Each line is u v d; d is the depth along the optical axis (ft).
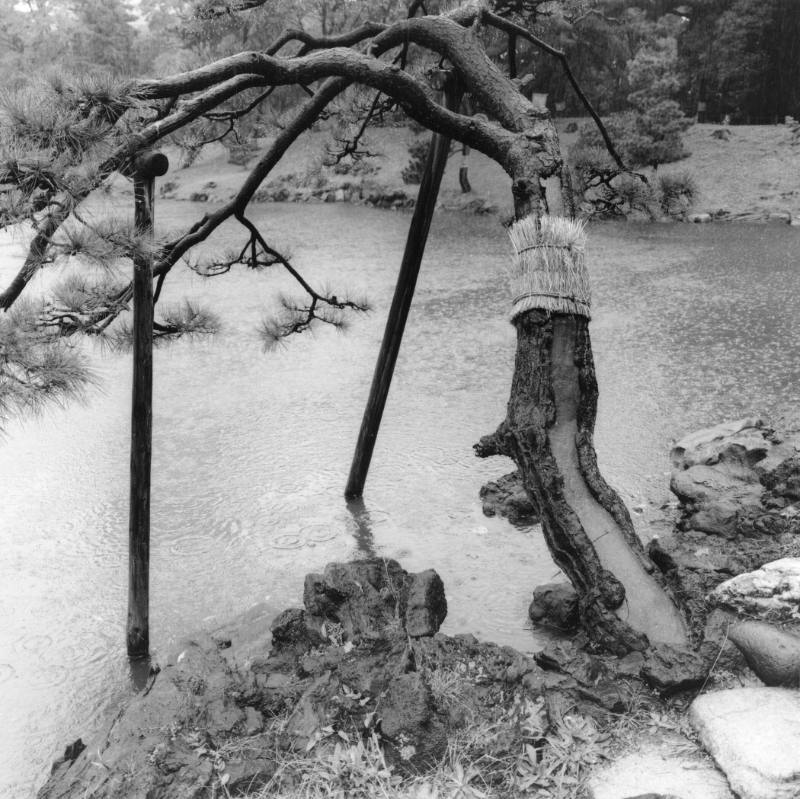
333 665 14.48
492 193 111.24
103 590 21.77
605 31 114.21
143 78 16.02
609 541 15.25
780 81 134.00
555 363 16.05
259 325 50.11
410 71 22.80
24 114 11.93
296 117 21.50
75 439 33.50
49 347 12.80
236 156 142.00
